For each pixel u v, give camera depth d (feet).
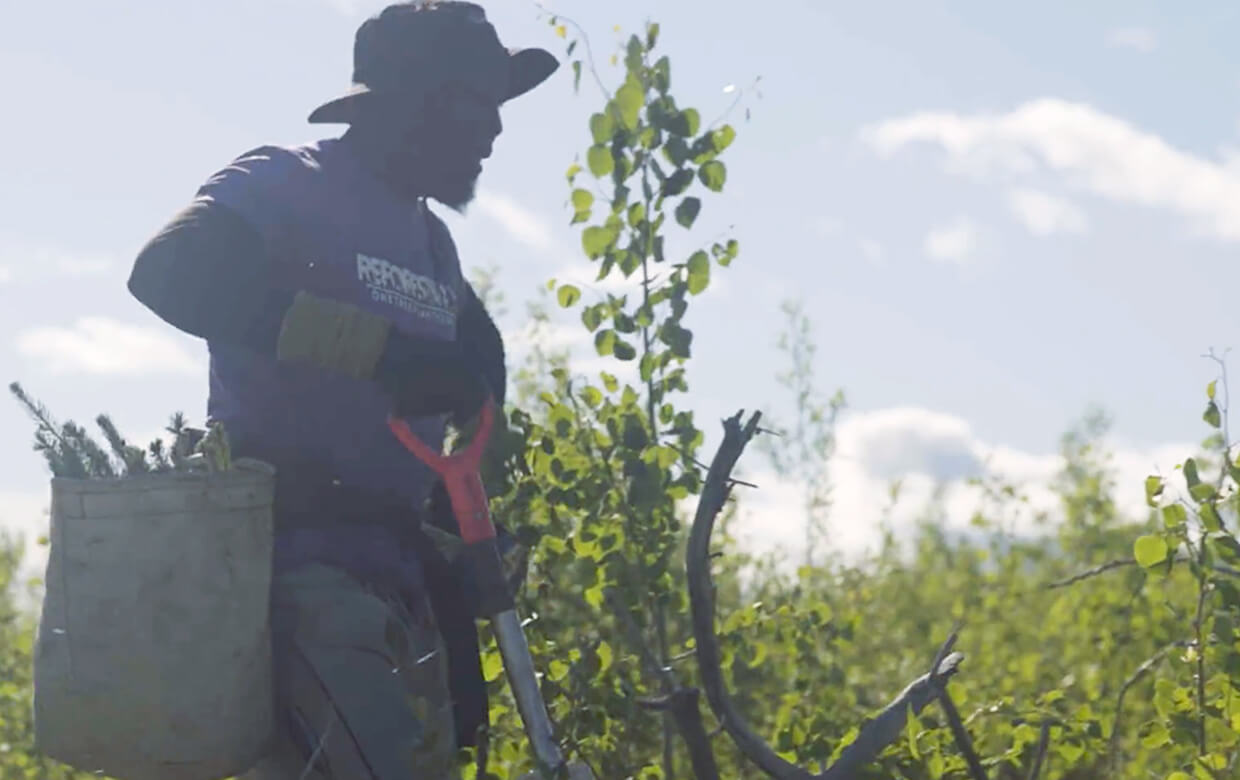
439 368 12.57
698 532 14.12
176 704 12.04
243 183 12.87
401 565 13.29
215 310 12.50
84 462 12.34
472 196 13.66
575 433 17.33
